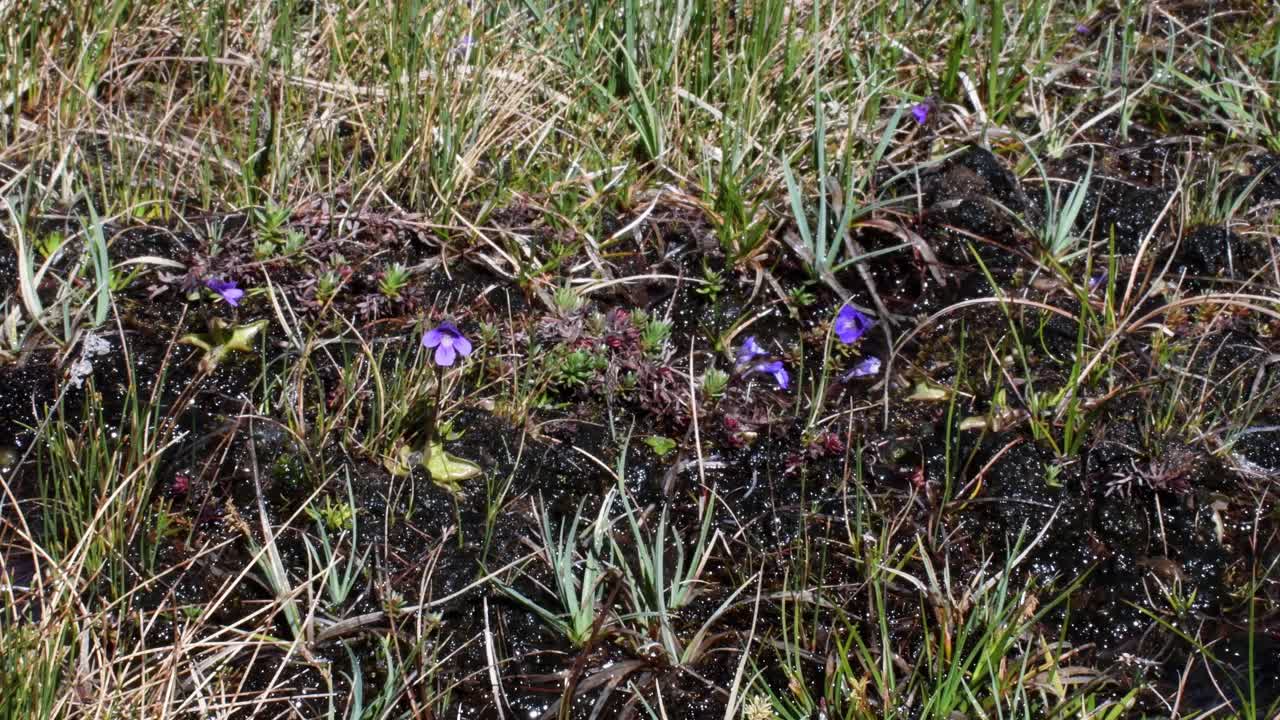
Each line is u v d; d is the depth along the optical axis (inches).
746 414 32.8
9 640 27.0
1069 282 35.0
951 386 33.8
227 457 31.1
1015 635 28.9
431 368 32.6
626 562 30.4
